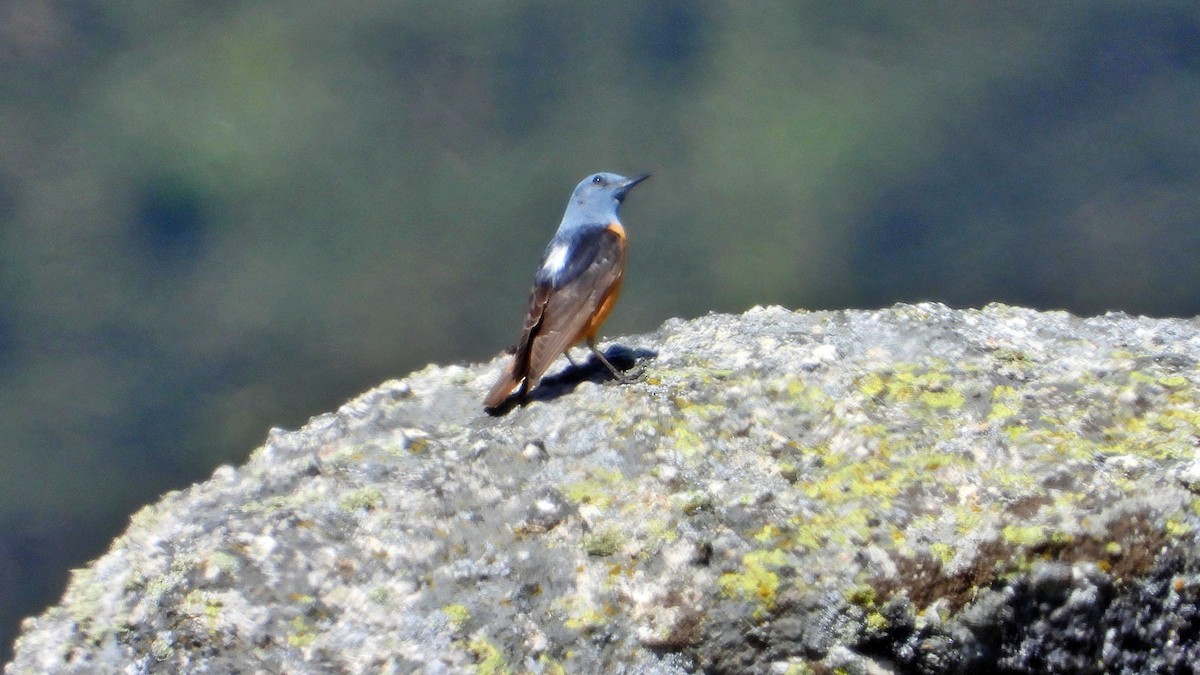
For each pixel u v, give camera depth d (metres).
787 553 9.19
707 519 9.51
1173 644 9.05
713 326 12.30
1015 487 9.41
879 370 10.88
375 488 10.12
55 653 9.65
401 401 11.78
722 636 9.05
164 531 10.38
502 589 9.39
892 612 8.92
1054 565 8.88
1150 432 9.91
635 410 10.60
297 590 9.37
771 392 10.70
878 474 9.76
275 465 11.08
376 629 9.16
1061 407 10.30
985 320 11.85
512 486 10.12
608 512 9.74
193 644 9.20
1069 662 9.02
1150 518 8.96
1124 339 11.51
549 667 9.06
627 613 9.23
